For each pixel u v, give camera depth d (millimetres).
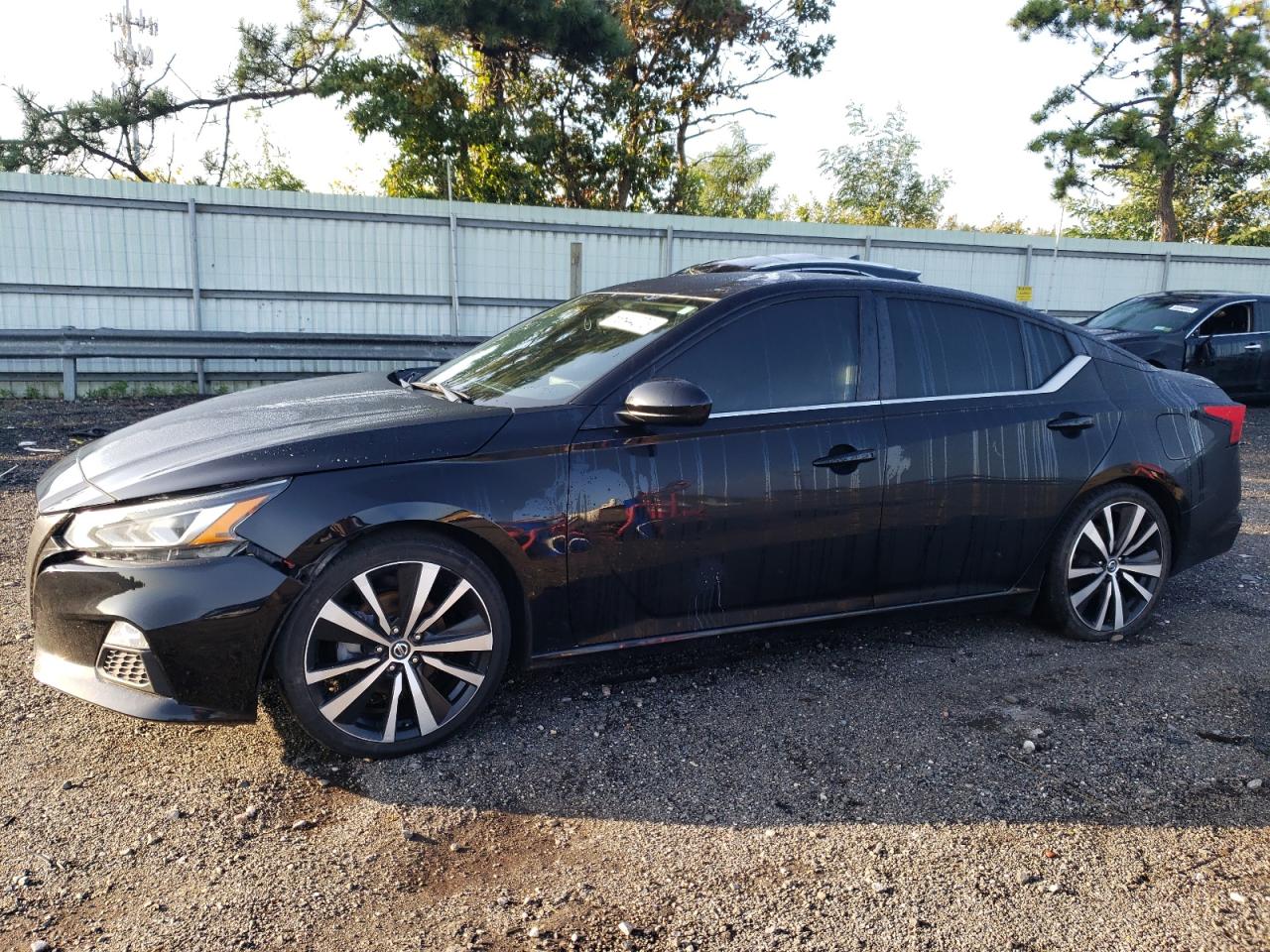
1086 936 2287
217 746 3131
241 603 2773
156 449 3135
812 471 3516
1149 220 35219
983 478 3852
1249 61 22750
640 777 3010
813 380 3619
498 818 2770
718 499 3377
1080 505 4129
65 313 11781
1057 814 2842
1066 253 16750
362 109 20141
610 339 3645
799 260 5141
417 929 2277
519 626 3275
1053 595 4164
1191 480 4367
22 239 11453
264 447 2965
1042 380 4113
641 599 3352
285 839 2635
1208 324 11953
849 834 2719
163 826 2676
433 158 21703
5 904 2320
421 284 13234
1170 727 3432
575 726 3342
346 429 3074
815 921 2326
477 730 3293
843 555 3645
